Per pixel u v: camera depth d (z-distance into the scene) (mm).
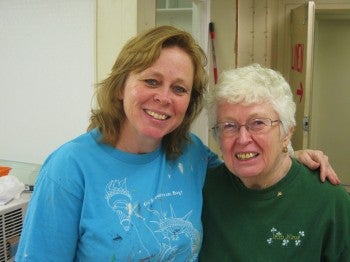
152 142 1061
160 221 1038
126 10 1879
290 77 3996
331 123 4910
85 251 984
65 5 2029
